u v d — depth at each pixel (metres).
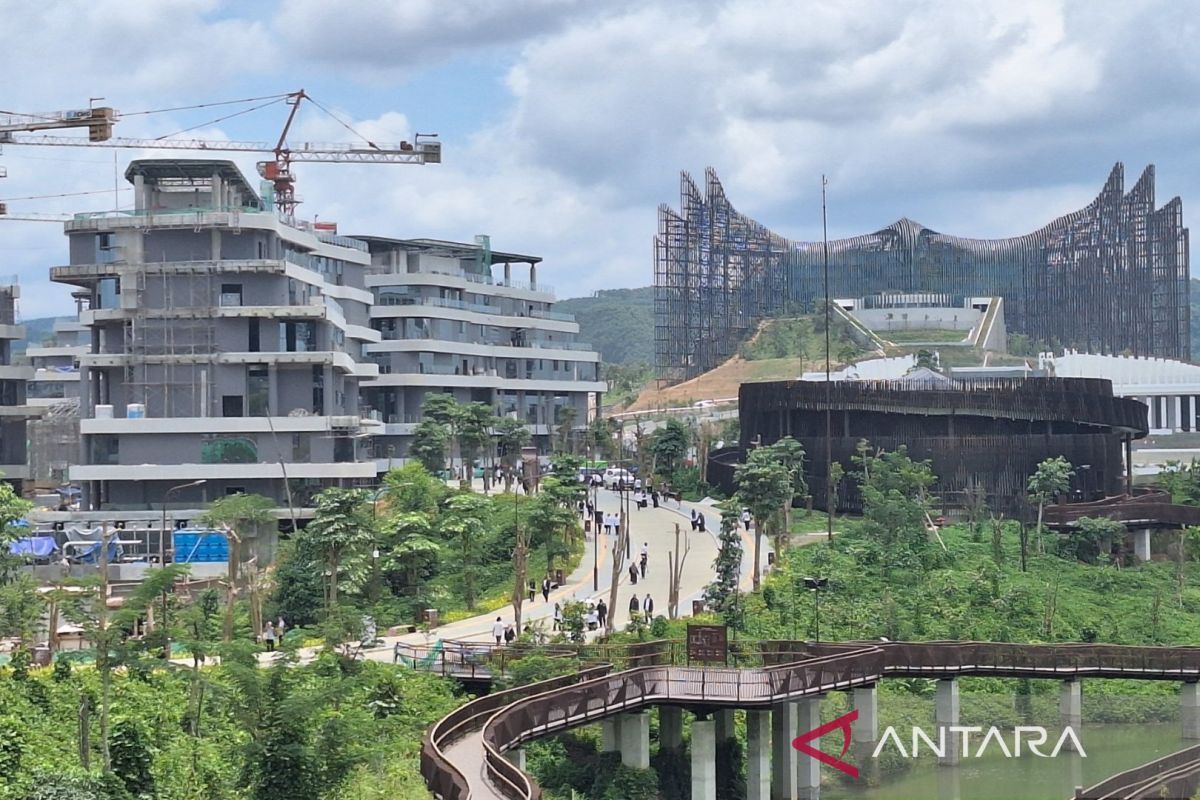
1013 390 171.50
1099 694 113.62
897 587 132.38
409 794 71.12
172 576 76.31
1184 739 104.69
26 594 103.44
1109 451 171.25
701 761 83.12
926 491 162.62
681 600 121.94
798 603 122.75
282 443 162.25
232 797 67.50
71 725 74.75
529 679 89.81
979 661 99.12
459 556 134.00
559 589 126.94
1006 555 147.12
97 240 165.12
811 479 171.12
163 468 158.75
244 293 162.62
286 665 73.12
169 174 167.38
